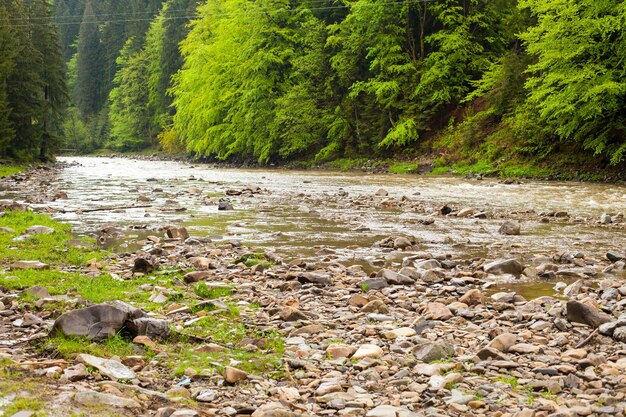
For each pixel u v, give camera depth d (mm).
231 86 60406
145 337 6012
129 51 110125
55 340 5734
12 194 24766
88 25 125062
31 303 7398
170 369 5363
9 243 11867
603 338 6555
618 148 29188
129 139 102250
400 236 14203
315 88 51031
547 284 9859
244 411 4449
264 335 6695
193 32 75938
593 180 29609
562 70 30250
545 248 13227
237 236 14688
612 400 4723
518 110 35375
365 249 13078
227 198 23938
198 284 9070
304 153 53375
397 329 6859
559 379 5266
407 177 35844
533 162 33562
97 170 46750
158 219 17562
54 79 57438
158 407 4426
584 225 16625
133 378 4992
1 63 43656
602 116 30172
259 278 9828
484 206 20719
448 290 9141
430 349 5934
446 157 39688
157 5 124000
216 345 6047
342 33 49812
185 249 12375
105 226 15320
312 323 7230
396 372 5512
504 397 4871
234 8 61750
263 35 55406
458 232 15477
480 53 45562
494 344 6227
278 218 18078
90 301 7496
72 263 10477
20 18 53812
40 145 53812
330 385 5039
